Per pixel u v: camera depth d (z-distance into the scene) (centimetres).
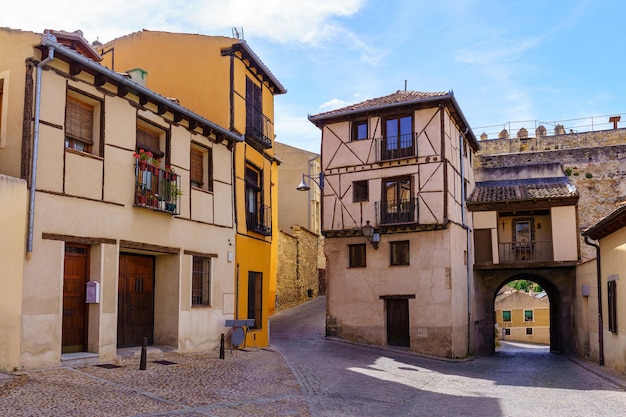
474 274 2408
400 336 2133
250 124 1766
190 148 1448
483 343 2459
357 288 2212
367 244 2211
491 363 1973
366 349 2028
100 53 1878
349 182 2258
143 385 931
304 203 3712
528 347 3506
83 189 1096
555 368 1789
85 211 1096
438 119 2119
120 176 1191
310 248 3538
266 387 1034
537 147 3672
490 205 2408
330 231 2262
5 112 1020
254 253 1767
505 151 3716
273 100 2006
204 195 1487
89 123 1152
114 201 1170
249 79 1795
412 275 2108
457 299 2103
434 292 2058
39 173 1006
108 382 925
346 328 2211
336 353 1792
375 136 2228
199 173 1516
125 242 1192
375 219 2177
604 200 2988
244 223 1689
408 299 2111
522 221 2500
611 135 3584
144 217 1254
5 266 938
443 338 2025
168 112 1362
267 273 1877
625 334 1463
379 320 2153
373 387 1177
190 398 879
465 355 2136
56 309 1018
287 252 3119
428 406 1006
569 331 2394
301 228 3350
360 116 2273
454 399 1098
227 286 1564
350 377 1286
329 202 2286
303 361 1484
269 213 1912
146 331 1355
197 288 1462
